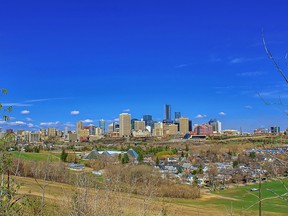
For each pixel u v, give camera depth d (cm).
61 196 871
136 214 823
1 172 823
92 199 830
